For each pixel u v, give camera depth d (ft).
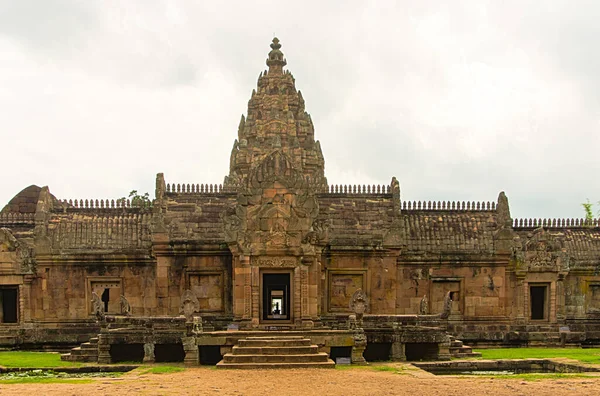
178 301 163.32
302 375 108.37
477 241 176.24
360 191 178.81
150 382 100.89
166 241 162.81
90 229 172.76
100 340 132.05
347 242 164.76
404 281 174.60
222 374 110.52
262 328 140.05
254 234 143.64
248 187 146.72
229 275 163.22
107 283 170.40
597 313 185.68
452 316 174.09
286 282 147.74
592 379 101.30
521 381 99.76
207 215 169.37
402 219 176.55
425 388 93.66
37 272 169.58
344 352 136.87
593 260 186.50
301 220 144.66
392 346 135.64
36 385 98.07
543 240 179.52
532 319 180.04
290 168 146.82
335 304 165.17
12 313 172.04
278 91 274.36
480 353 142.00
